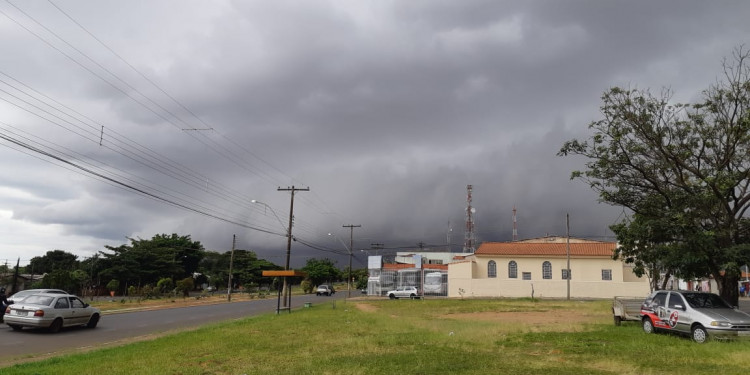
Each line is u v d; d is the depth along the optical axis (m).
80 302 22.88
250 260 102.88
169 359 12.83
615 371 11.20
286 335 18.58
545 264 61.75
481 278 62.78
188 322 27.34
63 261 89.69
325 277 102.50
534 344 15.79
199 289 90.00
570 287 59.75
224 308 41.78
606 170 22.30
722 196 19.67
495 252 63.03
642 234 21.34
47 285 55.00
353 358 12.97
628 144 21.73
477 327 21.39
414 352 14.05
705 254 19.34
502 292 61.38
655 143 21.20
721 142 20.86
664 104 21.25
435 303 47.47
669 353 13.61
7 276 62.62
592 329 20.20
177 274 77.56
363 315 29.31
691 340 16.11
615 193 22.58
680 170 21.12
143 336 20.25
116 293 69.94
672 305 17.36
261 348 15.02
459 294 62.28
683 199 20.42
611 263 60.31
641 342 15.73
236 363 12.31
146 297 59.19
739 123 19.66
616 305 22.12
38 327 20.91
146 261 74.38
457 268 63.16
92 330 22.52
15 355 14.63
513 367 11.66
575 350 14.39
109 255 72.44
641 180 22.25
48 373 10.76
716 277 20.58
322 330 20.41
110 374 10.77
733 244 19.77
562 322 24.62
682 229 19.95
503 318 28.58
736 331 15.33
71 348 16.41
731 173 19.86
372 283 75.81
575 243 64.44
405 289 62.62
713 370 11.24
